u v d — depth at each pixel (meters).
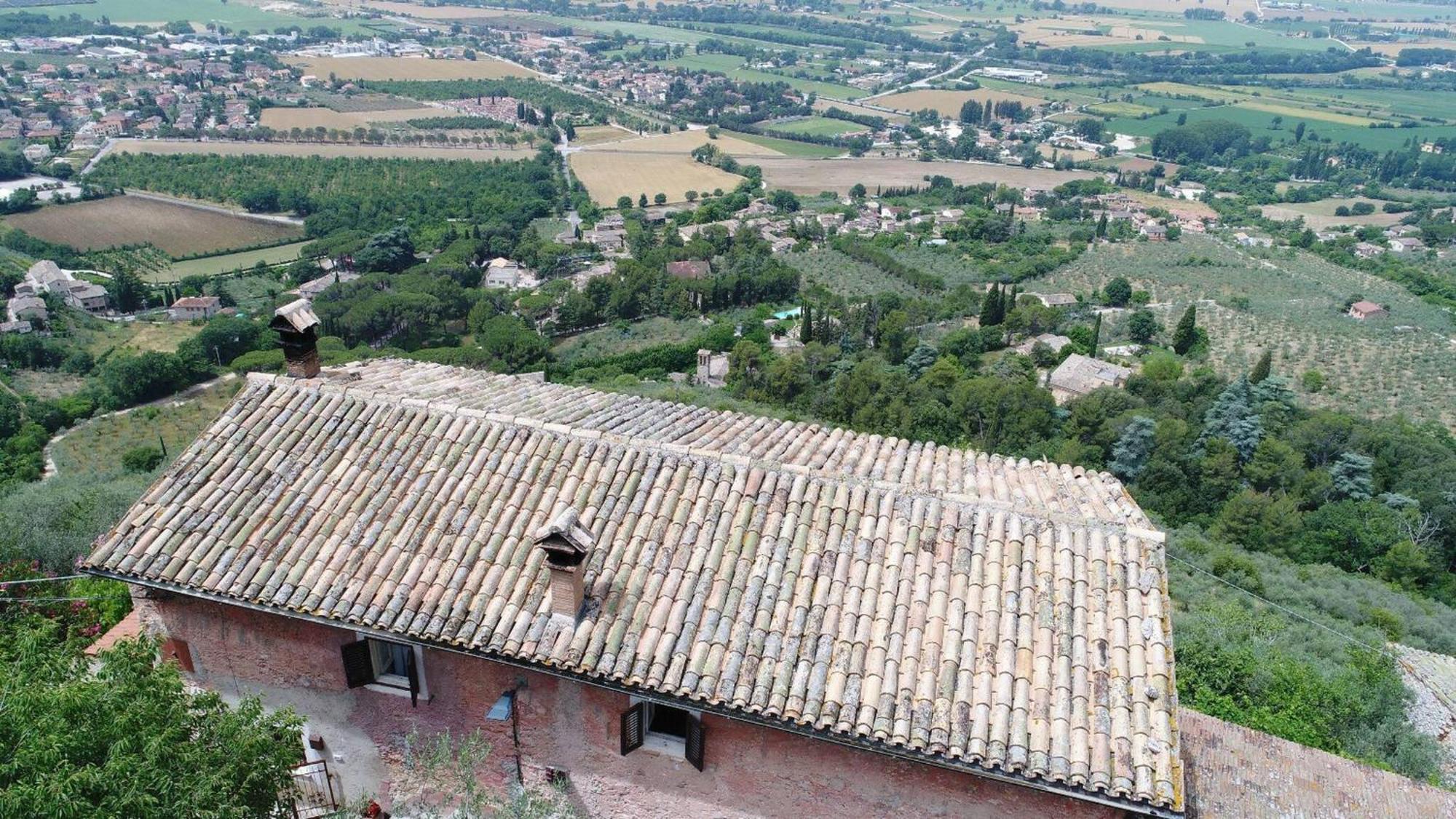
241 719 10.31
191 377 89.12
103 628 20.44
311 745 14.10
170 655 14.09
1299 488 54.69
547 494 13.52
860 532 12.77
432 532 13.06
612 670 11.34
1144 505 55.47
